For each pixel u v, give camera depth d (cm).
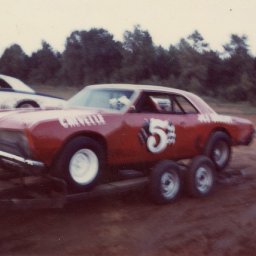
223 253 545
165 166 710
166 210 693
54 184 630
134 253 524
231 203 757
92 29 5300
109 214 655
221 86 4812
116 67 5316
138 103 696
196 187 766
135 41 5191
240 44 4984
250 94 4450
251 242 586
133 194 759
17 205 541
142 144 690
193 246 559
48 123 573
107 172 721
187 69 4841
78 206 680
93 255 509
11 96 1183
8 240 530
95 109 696
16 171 651
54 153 578
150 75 5109
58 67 5578
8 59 5550
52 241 537
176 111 765
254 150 1328
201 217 671
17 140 584
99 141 639
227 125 845
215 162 833
